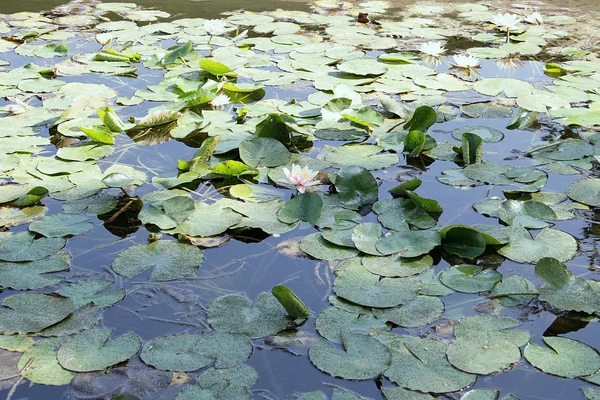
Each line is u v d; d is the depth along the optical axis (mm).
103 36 3930
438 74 3637
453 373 1542
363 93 3402
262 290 1873
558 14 5016
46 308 1756
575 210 2289
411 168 2611
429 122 2855
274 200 2328
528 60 3967
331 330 1694
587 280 1892
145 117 2924
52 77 3627
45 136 2885
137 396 1468
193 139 2902
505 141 2854
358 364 1572
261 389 1509
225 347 1628
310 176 2285
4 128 2900
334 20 4809
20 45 4133
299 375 1553
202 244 2084
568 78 3602
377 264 1955
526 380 1533
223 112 3152
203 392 1469
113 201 2348
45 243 2061
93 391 1479
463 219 2223
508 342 1645
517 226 2152
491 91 3406
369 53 4074
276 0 5391
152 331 1704
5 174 2496
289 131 2787
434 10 5129
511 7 5227
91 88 3439
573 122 3023
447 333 1688
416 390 1493
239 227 2162
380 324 1716
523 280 1896
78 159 2633
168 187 2408
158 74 3730
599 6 5242
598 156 2627
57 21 4699
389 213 2227
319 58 3920
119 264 1969
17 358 1580
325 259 1998
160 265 1970
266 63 3855
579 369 1562
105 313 1771
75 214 2238
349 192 2352
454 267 1961
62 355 1591
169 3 5277
